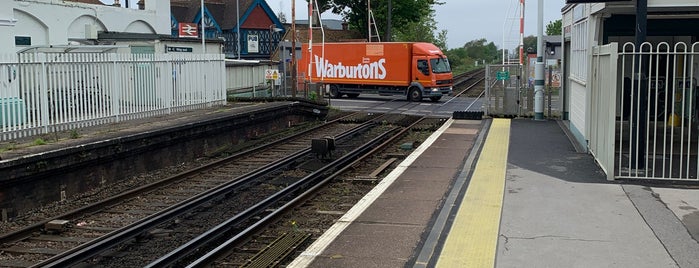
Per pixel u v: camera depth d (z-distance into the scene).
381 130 21.61
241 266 7.01
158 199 11.13
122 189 12.19
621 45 15.44
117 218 9.84
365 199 9.40
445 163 12.56
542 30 20.92
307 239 8.19
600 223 7.68
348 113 27.17
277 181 12.56
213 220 9.67
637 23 10.46
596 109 11.67
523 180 10.38
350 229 7.76
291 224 9.09
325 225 9.05
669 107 15.57
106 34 26.19
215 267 7.23
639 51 10.39
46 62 13.27
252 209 9.70
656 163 11.73
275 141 17.91
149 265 7.05
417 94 35.06
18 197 10.16
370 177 12.37
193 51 27.14
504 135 16.78
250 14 54.53
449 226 7.74
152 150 13.97
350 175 12.98
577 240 7.03
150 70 17.17
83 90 14.52
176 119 16.56
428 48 35.12
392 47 35.47
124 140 12.70
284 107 21.59
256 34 55.19
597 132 11.56
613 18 14.46
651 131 15.55
